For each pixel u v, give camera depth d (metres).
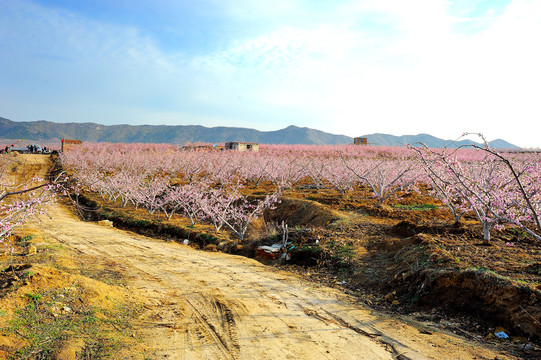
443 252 8.57
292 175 28.31
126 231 16.72
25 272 6.59
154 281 8.80
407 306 7.42
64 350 4.59
